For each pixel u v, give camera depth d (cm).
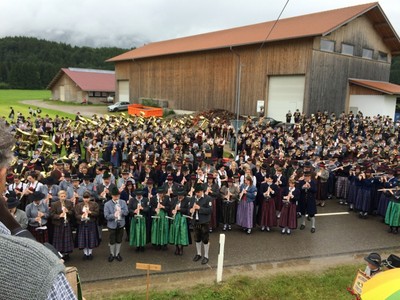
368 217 1421
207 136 2289
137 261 965
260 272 903
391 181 1355
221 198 1217
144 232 1008
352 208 1502
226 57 3819
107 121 2662
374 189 1395
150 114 4166
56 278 123
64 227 933
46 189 1068
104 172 1159
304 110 3178
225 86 3853
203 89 4106
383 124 2884
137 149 1781
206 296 755
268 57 3441
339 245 1112
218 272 834
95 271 899
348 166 1589
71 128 2333
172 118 3884
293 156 1786
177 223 995
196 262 964
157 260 974
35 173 1091
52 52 14562
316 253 1043
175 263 956
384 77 3878
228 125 2752
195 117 3569
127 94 5428
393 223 1220
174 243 1002
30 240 131
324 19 3397
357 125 2736
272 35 3422
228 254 1022
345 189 1573
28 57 14350
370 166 1506
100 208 1088
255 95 3575
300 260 990
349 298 762
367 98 3378
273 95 3469
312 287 812
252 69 3584
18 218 848
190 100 4284
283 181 1330
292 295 773
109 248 1052
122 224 957
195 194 1020
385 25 3572
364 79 3644
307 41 3130
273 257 1006
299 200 1236
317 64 3162
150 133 2145
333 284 828
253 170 1424
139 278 863
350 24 3416
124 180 1188
